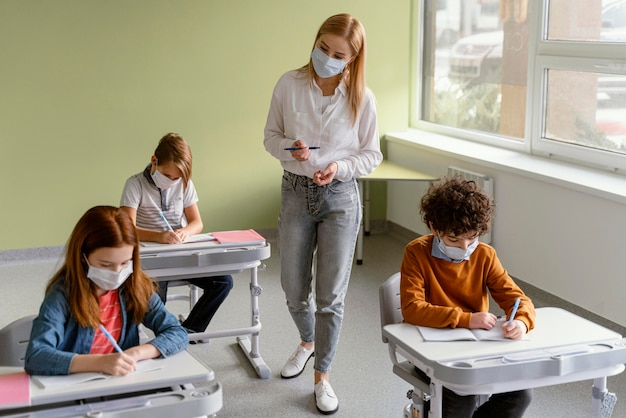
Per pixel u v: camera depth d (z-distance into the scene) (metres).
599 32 3.92
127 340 1.95
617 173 3.84
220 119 5.10
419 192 5.16
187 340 1.93
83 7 4.70
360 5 5.29
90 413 1.58
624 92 3.78
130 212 3.09
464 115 5.15
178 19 4.89
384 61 5.43
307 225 2.83
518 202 4.12
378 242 5.32
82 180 4.89
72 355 1.74
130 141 4.94
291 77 2.80
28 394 1.62
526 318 2.08
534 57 4.35
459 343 1.97
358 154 2.82
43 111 4.73
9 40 4.59
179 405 1.63
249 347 3.44
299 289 2.95
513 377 1.83
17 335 2.03
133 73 4.86
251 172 5.23
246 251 2.80
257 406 2.94
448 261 2.25
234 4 4.98
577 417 2.79
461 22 5.06
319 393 2.90
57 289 1.86
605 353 1.92
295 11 5.12
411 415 2.18
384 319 2.27
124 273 1.86
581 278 3.71
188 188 3.23
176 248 2.78
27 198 4.80
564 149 4.20
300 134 2.77
